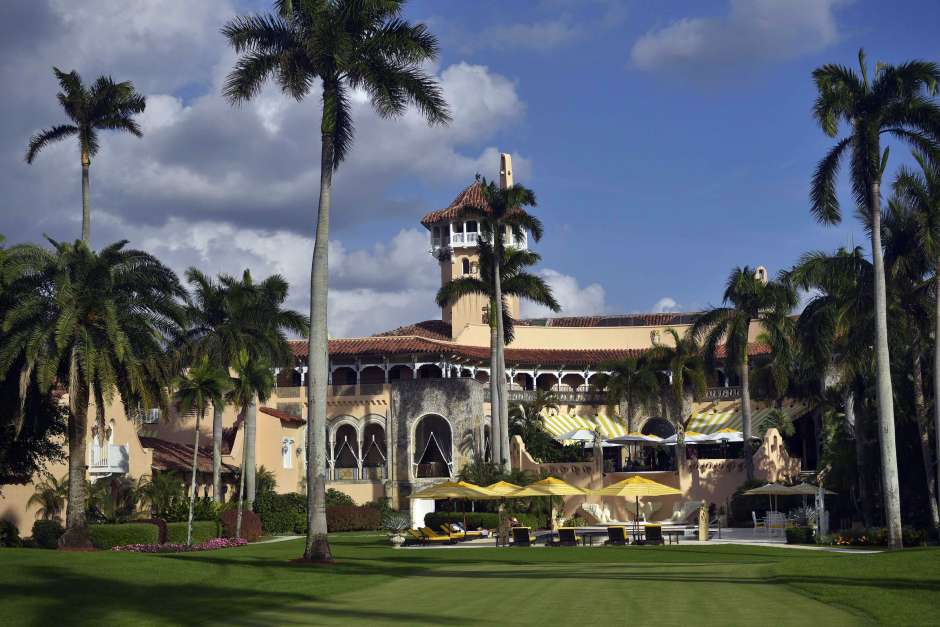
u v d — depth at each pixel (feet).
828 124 133.18
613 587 83.61
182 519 171.01
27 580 82.12
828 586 78.64
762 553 132.87
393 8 121.80
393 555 133.39
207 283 200.64
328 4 121.19
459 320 276.21
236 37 123.13
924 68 130.62
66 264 135.44
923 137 135.13
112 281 139.54
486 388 253.85
